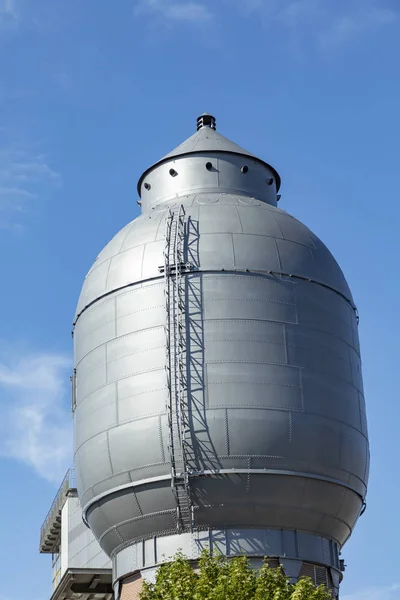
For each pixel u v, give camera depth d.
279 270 33.19
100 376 33.12
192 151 37.50
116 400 32.22
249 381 31.30
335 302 34.25
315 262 34.38
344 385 33.09
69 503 48.00
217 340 31.70
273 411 31.12
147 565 31.55
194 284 32.47
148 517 31.61
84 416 33.47
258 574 29.00
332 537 32.97
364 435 33.69
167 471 30.97
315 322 33.16
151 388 31.61
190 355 31.53
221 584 25.86
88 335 34.31
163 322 32.31
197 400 30.98
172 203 36.09
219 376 31.25
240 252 33.09
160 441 31.00
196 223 33.81
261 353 31.77
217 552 29.84
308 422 31.48
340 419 32.38
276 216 35.28
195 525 31.20
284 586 26.78
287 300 32.91
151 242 33.97
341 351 33.56
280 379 31.61
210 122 40.94
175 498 30.89
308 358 32.41
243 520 31.19
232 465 30.61
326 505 32.00
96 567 46.62
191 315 32.06
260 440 30.80
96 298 34.34
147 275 33.16
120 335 32.97
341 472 32.19
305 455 31.28
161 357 31.88
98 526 33.38
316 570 32.09
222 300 32.25
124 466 31.59
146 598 27.19
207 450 30.59
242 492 30.77
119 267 34.06
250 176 37.81
